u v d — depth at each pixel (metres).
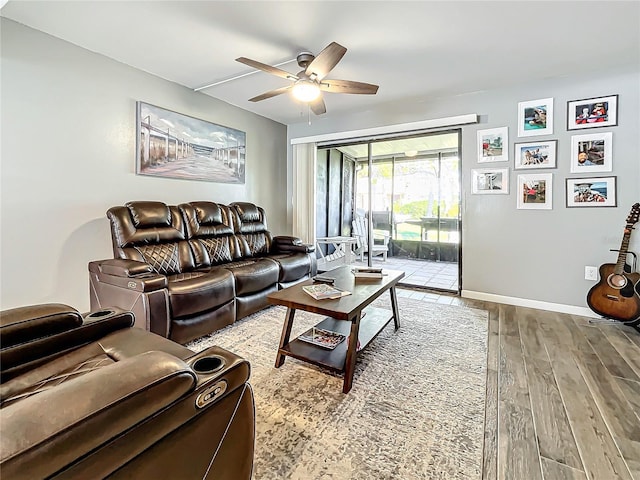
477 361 2.19
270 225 4.85
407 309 3.31
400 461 1.34
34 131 2.42
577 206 3.13
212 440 0.87
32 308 1.25
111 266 2.34
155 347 1.34
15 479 0.51
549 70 3.03
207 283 2.48
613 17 2.18
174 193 3.46
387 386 1.89
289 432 1.50
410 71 3.06
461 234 3.78
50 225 2.54
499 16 2.18
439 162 4.35
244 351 2.33
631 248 2.90
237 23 2.29
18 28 2.31
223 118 3.99
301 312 3.18
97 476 0.62
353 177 4.86
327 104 4.07
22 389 1.08
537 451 1.39
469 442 1.44
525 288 3.43
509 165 3.46
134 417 0.66
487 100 3.55
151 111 3.18
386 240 4.87
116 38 2.51
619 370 2.05
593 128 3.04
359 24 2.29
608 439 1.45
